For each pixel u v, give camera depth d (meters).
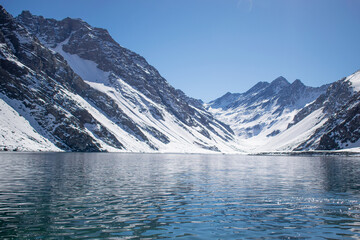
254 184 40.44
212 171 63.66
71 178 43.19
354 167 77.06
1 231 17.69
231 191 33.75
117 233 17.73
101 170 58.31
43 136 170.25
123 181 41.62
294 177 50.56
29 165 63.94
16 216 21.09
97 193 30.91
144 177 47.81
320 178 48.88
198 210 23.98
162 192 32.47
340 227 19.58
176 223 20.11
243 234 17.92
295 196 30.64
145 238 16.94
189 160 125.44
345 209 24.70
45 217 20.95
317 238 17.36
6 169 54.09
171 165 83.50
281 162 110.00
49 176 44.91
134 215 22.05
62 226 18.89
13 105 172.75
